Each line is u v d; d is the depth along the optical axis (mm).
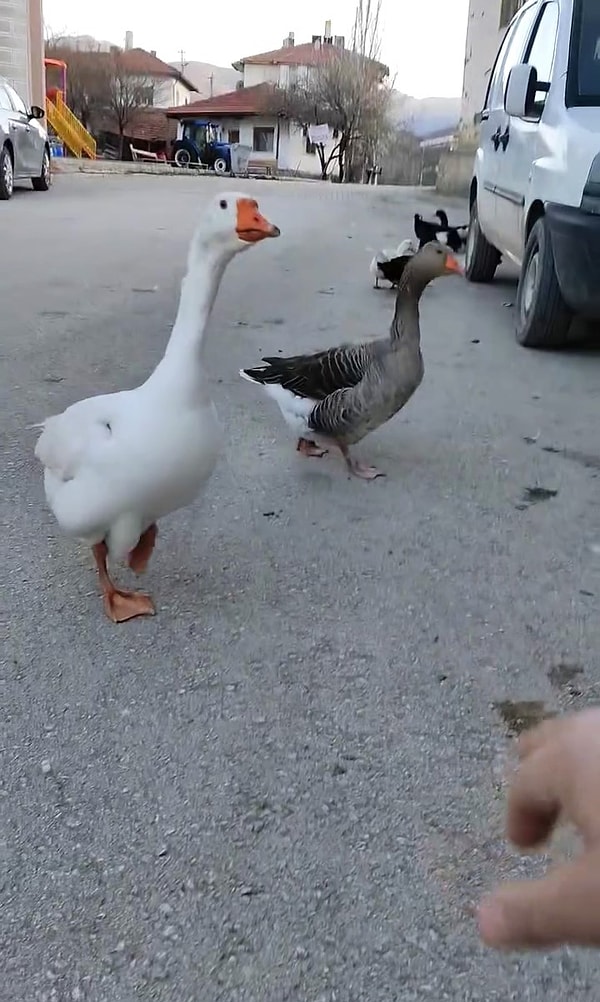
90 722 2762
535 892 602
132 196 16875
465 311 8148
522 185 7199
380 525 4035
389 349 4238
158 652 3105
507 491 4410
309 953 2051
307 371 4418
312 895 2195
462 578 3623
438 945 2074
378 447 4895
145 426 2904
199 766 2596
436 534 3969
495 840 2369
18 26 21969
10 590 3451
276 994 1957
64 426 3082
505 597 3498
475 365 6387
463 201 17625
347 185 24547
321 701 2879
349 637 3215
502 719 2824
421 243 10391
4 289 8289
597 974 2020
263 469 4574
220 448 3133
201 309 2961
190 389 2959
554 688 2973
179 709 2828
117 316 7422
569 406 5594
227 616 3322
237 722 2777
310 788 2527
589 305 6016
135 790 2502
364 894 2201
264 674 3002
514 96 7055
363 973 2008
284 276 9219
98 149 52344
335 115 47719
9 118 15430
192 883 2223
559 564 3750
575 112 6336
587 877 579
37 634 3189
